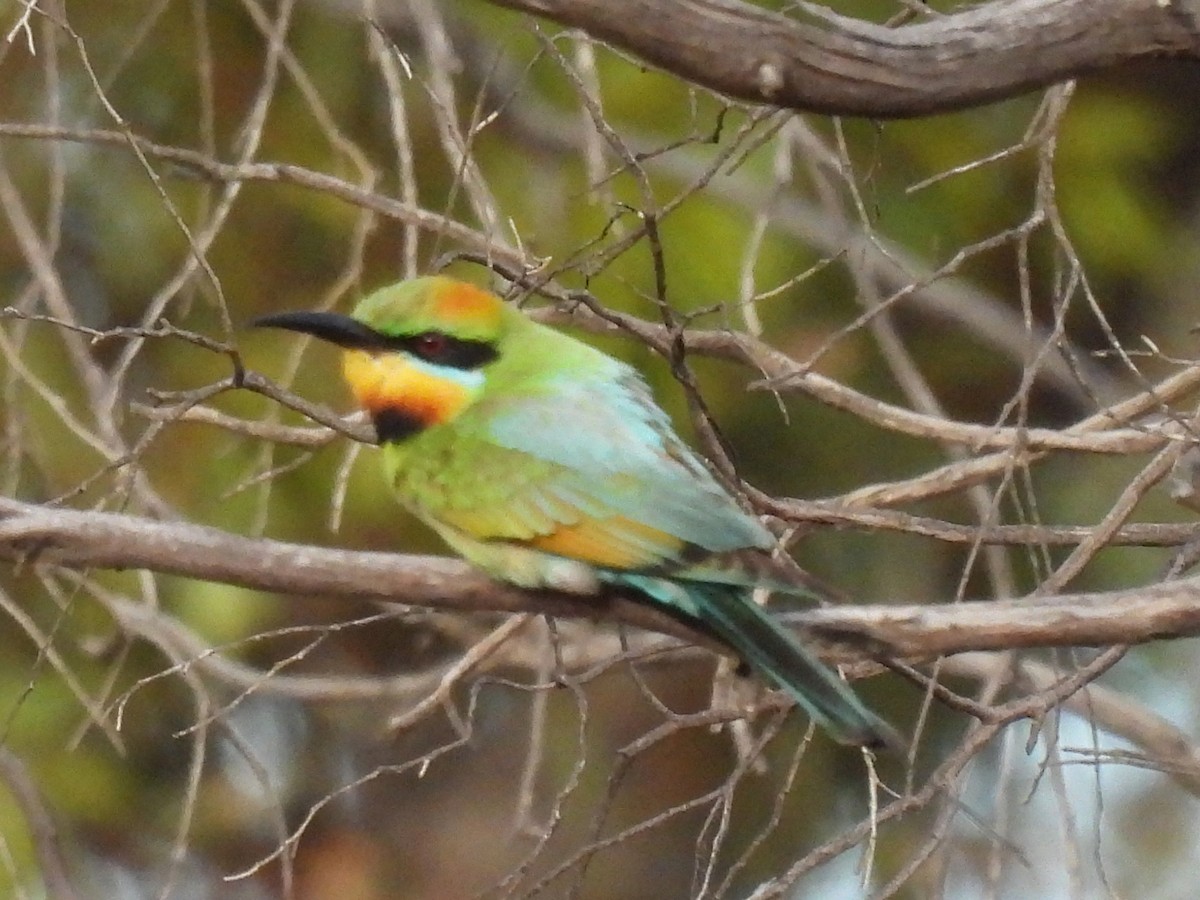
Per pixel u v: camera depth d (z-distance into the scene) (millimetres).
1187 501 9414
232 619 13172
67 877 10375
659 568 8359
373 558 8297
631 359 13336
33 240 10328
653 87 13781
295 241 13234
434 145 13195
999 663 9750
